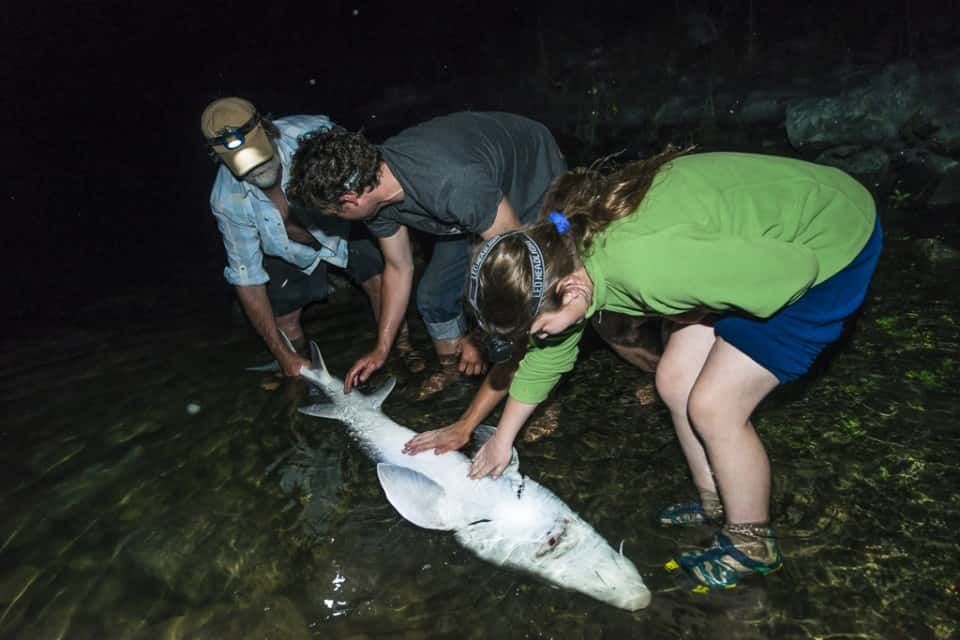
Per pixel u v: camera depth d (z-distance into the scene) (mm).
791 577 2771
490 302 2170
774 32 8625
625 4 9984
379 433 3854
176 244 7133
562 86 9367
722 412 2553
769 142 7207
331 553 3154
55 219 7887
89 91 11336
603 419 3789
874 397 3674
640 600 2748
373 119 10039
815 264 2279
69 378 4711
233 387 4402
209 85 11352
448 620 2801
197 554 3197
